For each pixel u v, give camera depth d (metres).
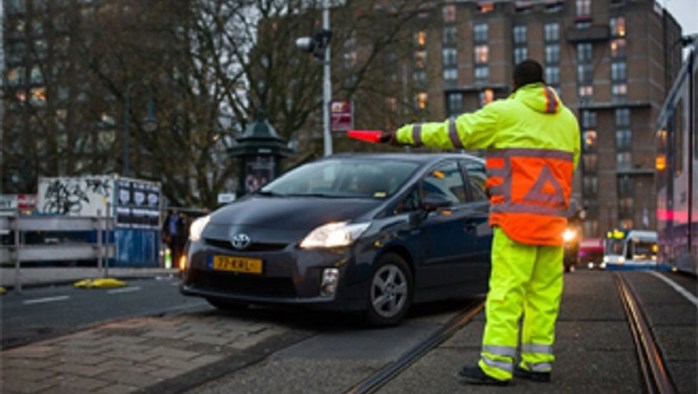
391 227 6.70
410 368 4.96
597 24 111.75
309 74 32.00
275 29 30.86
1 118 34.75
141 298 9.07
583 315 6.83
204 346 5.52
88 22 32.75
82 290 10.46
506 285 4.53
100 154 36.25
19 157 35.97
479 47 110.69
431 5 32.50
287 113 32.06
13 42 34.59
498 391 4.38
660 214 17.45
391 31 32.09
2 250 11.05
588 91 112.19
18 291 10.59
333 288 6.22
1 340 5.88
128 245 19.23
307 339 6.00
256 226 6.54
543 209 4.50
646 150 110.56
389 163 7.54
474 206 7.87
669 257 15.31
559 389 4.42
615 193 111.56
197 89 30.98
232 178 32.94
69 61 33.78
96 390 4.41
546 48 113.31
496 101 4.65
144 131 32.84
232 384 4.62
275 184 7.57
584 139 107.44
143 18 30.17
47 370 4.81
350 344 5.81
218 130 30.80
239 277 6.46
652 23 112.62
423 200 7.01
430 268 7.07
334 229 6.38
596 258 61.44
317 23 31.25
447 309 7.81
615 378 4.62
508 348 4.52
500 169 4.56
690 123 12.30
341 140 32.25
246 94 31.11
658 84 114.25
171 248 21.36
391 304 6.63
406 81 32.25
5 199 25.14
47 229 12.67
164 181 34.28
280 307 6.32
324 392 4.41
